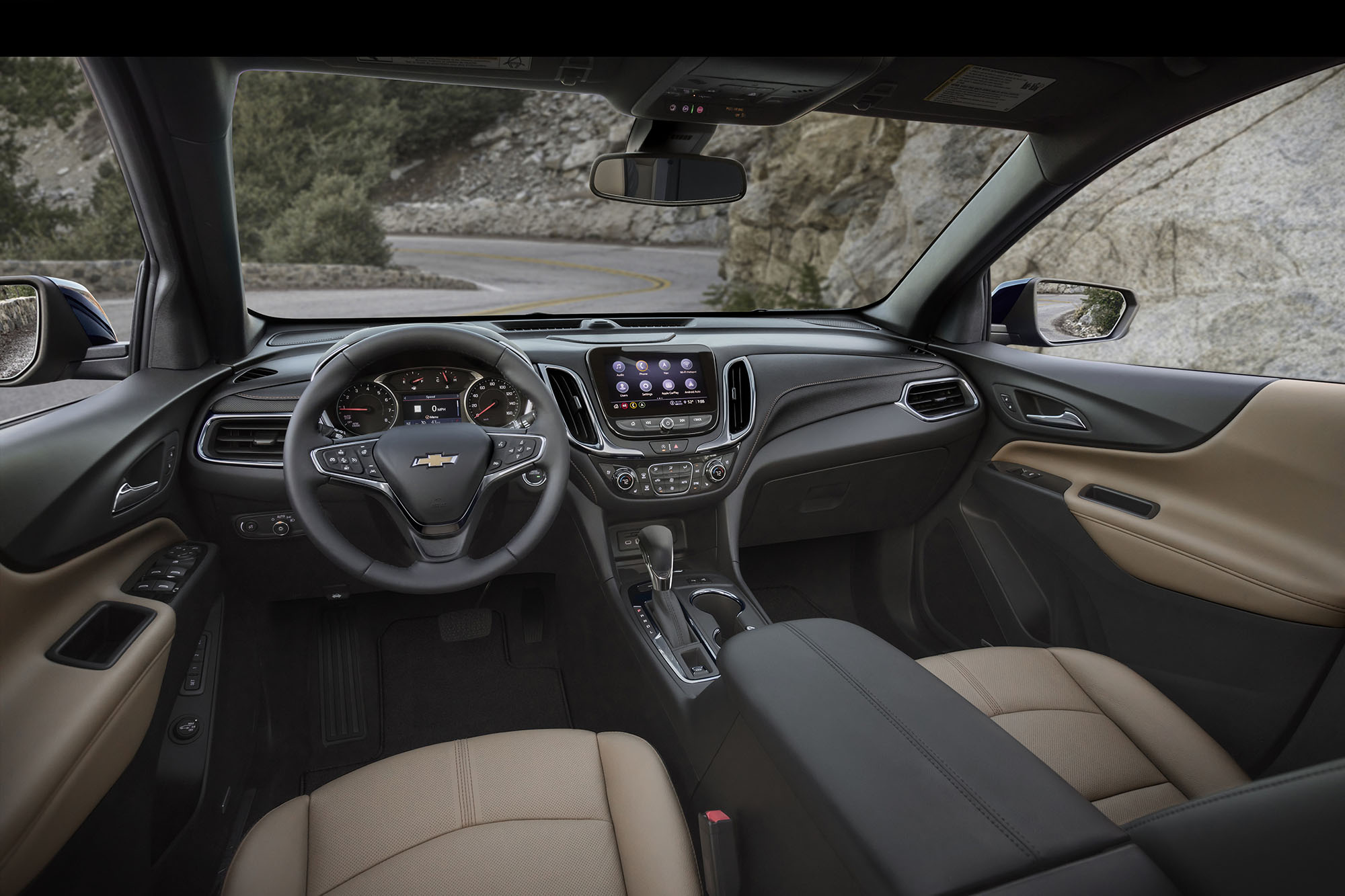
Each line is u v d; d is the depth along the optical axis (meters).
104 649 1.21
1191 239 4.56
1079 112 1.79
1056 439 2.03
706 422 1.99
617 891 0.95
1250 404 1.61
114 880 1.04
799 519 2.23
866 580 2.54
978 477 2.27
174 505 1.60
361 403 1.62
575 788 1.11
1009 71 1.61
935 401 2.23
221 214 1.59
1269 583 1.47
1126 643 1.80
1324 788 0.58
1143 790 1.25
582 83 1.59
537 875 0.96
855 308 2.71
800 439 2.12
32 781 0.87
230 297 1.75
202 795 1.35
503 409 1.67
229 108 1.45
